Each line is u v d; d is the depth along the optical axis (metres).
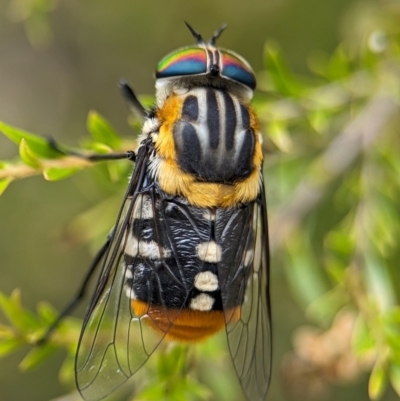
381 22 0.10
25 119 0.14
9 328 0.09
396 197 0.10
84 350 0.08
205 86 0.09
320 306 0.09
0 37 0.14
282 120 0.10
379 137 0.10
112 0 0.13
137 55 0.14
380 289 0.09
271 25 0.13
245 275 0.09
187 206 0.08
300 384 0.09
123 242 0.09
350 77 0.10
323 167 0.10
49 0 0.10
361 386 0.11
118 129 0.14
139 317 0.08
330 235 0.09
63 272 0.13
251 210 0.09
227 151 0.09
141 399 0.08
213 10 0.13
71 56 0.14
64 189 0.12
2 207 0.12
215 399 0.10
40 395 0.13
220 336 0.09
